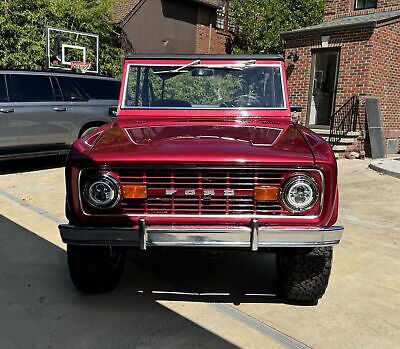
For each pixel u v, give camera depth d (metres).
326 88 11.73
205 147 2.68
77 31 12.30
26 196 6.12
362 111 10.68
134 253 4.14
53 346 2.63
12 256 3.98
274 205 2.61
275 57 3.77
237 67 3.78
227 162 2.54
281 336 2.76
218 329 2.83
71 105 8.04
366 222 5.36
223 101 3.76
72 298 3.22
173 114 3.70
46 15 12.41
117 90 8.88
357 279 3.64
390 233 4.94
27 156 7.53
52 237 4.50
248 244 2.60
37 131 7.57
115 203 2.61
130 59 3.83
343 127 11.13
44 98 7.70
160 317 2.97
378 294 3.38
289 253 2.91
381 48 10.70
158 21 16.80
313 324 2.91
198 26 18.16
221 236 2.60
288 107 3.69
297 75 12.18
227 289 3.42
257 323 2.91
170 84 3.82
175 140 2.86
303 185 2.55
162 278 3.59
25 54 11.77
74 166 2.59
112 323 2.89
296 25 15.98
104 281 3.13
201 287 3.44
